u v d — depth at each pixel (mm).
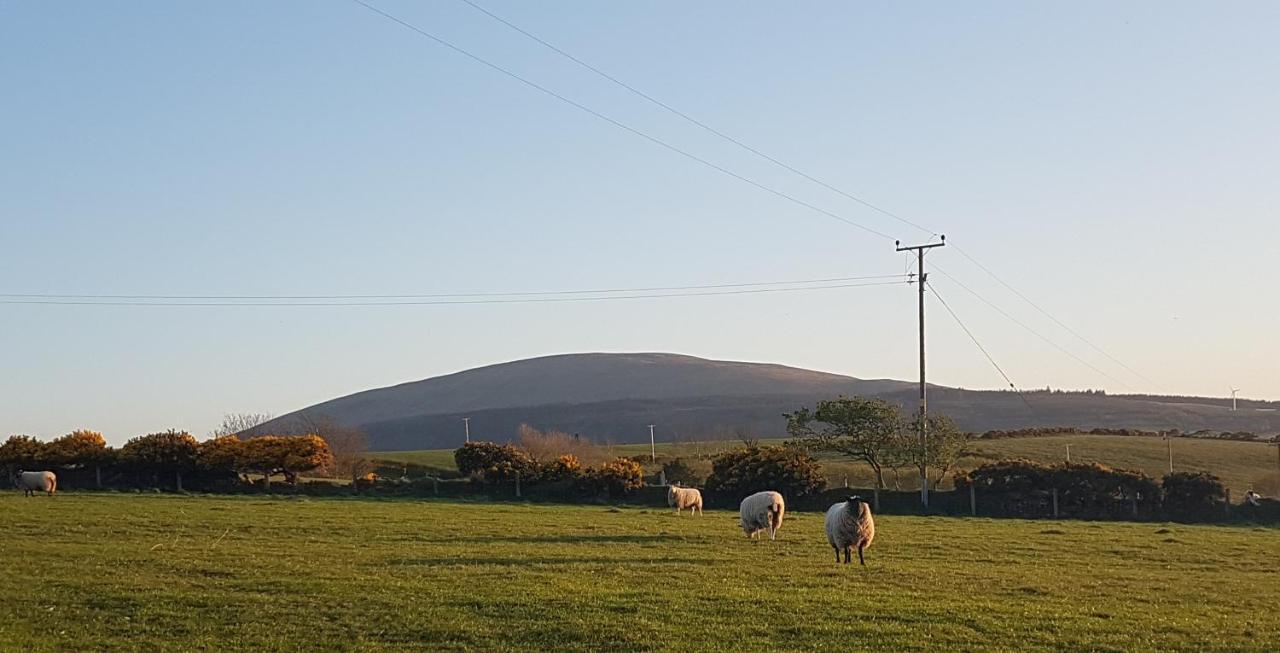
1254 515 60656
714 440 158375
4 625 21406
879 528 47219
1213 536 46562
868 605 23266
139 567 28797
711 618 21609
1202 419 164250
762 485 64438
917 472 74875
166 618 22000
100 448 67750
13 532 37688
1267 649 20078
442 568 28953
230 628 21109
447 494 67750
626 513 54125
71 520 41750
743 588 25641
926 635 20391
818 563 31609
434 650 19422
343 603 23297
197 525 41000
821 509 64312
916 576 28750
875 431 67938
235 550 33000
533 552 33625
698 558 32469
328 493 66625
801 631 20641
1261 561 36156
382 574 27625
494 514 50531
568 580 26609
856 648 19359
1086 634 20875
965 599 24641
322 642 20031
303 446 68375
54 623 21641
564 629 20609
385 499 64438
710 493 65812
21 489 62906
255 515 45969
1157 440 103125
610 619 21422
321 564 29719
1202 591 27781
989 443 99125
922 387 67250
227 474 67375
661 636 20078
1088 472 62094
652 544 37031
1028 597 25484
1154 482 61656
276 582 26047
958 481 64625
